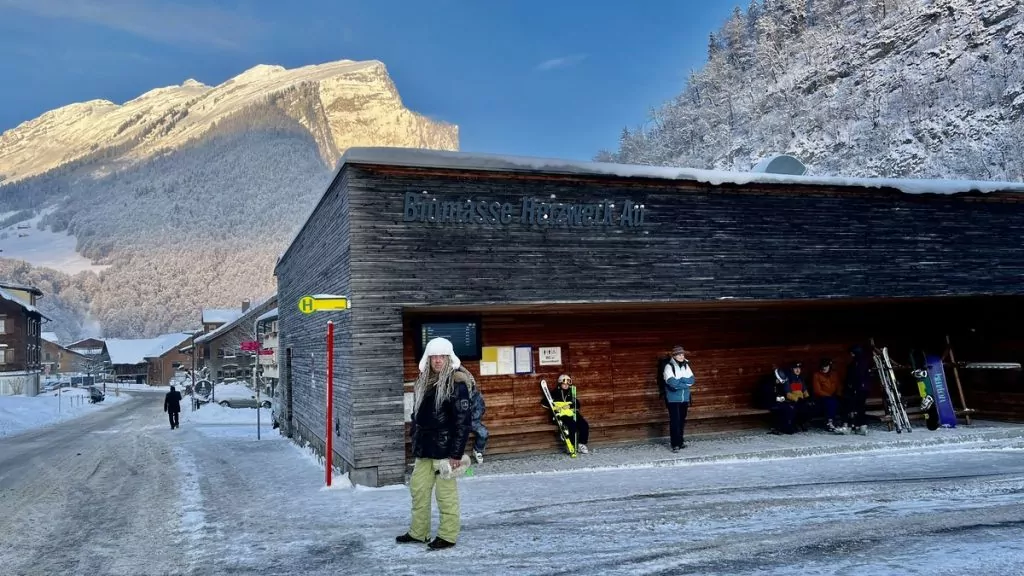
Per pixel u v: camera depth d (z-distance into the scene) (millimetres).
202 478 11070
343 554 6023
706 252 11180
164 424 30172
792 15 99375
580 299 10391
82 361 110000
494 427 11773
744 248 11430
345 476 9758
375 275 9438
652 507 7539
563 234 10422
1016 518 6695
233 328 64062
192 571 5746
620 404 12719
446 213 9781
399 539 6316
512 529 6715
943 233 12703
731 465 10273
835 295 11867
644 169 10703
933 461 10109
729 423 13367
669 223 11023
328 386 9594
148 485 10680
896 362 14625
